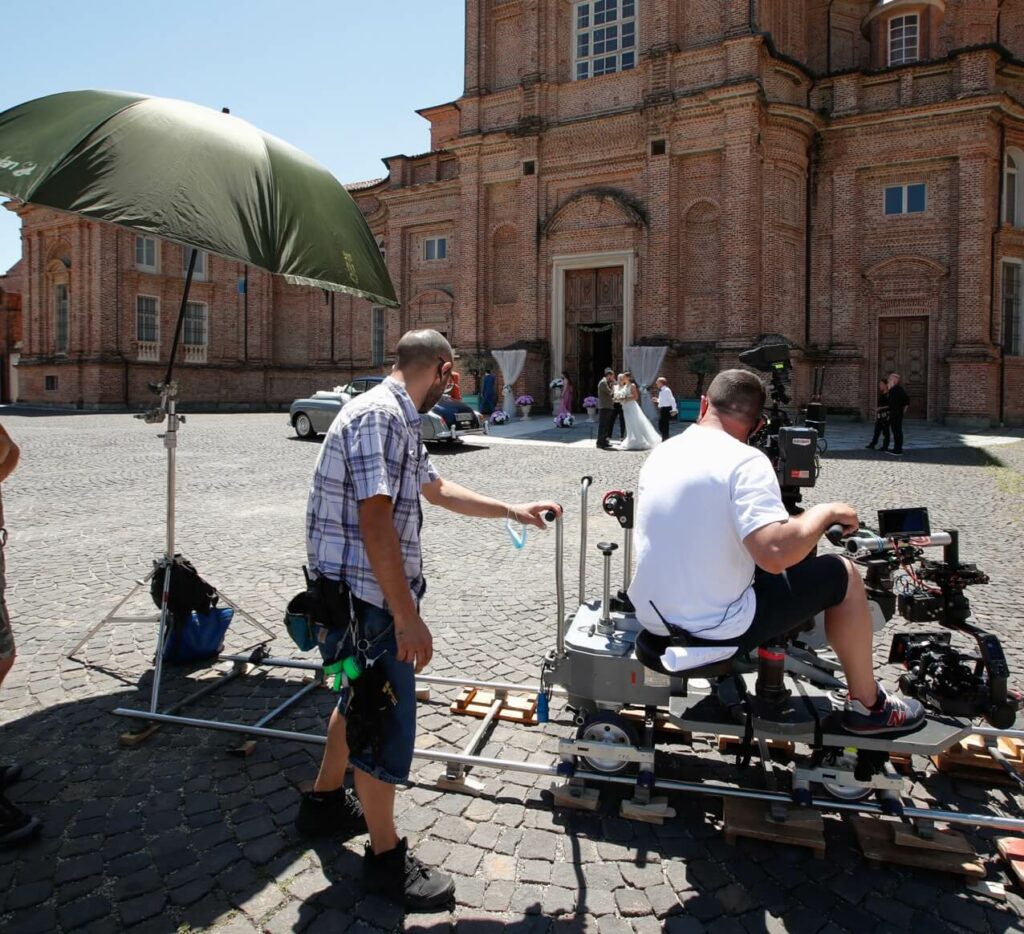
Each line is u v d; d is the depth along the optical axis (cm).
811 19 2619
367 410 265
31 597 612
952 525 873
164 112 338
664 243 2269
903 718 298
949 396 2255
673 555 290
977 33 2458
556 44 2467
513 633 544
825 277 2395
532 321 2509
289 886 277
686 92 2214
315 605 269
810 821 301
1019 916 265
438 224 3002
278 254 332
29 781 346
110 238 3281
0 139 325
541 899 272
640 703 335
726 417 304
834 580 289
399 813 326
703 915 264
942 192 2266
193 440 1836
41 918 258
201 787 341
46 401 3466
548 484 1186
